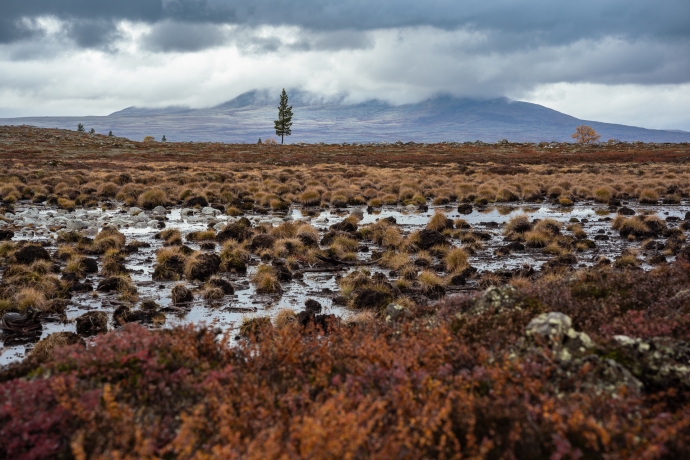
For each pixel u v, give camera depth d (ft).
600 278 32.35
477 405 15.97
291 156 280.92
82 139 377.91
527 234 69.31
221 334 33.55
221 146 366.63
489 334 22.06
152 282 47.75
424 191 135.64
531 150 334.24
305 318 34.94
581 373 17.66
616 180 159.84
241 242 67.05
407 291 45.52
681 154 267.59
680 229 77.10
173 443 13.74
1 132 367.25
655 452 13.08
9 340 33.01
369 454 14.06
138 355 18.65
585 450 14.30
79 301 41.14
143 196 108.37
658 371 18.20
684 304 25.52
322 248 65.21
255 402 16.53
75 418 15.85
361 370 18.99
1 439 14.65
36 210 92.63
